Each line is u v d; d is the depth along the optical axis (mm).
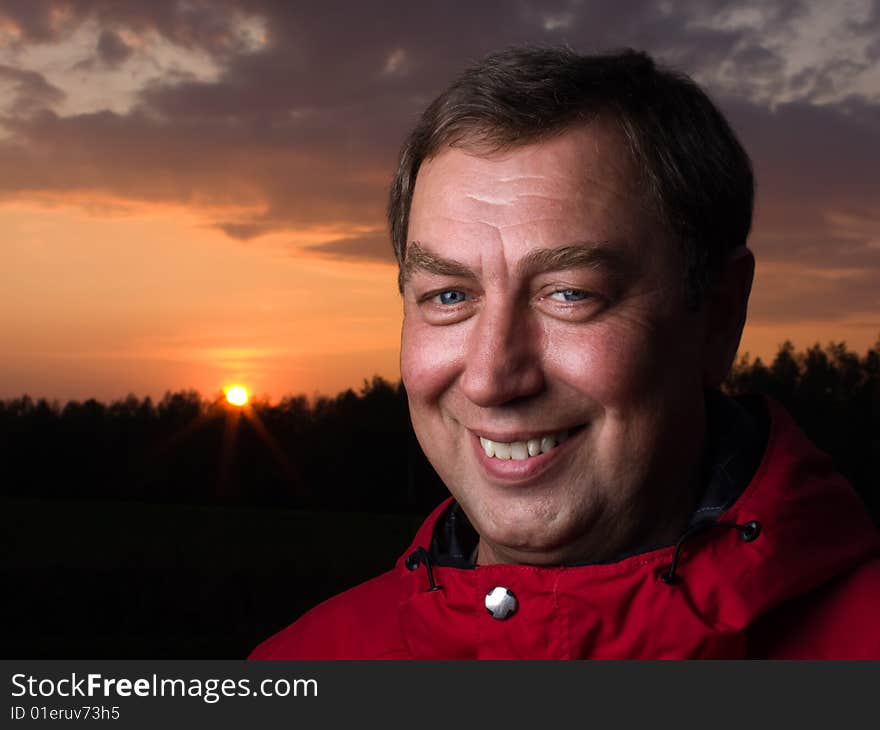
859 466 20812
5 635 13750
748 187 1361
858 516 1326
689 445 1300
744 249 1341
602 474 1206
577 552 1249
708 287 1275
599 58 1253
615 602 1148
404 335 1343
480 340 1174
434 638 1303
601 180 1174
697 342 1292
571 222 1152
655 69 1289
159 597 14820
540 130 1177
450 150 1229
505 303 1173
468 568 1272
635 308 1180
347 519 28141
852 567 1273
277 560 21109
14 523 26578
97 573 14680
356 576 16734
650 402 1193
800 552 1190
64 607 14398
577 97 1190
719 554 1160
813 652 1226
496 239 1168
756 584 1140
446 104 1247
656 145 1212
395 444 33656
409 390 1328
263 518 28156
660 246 1204
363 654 1583
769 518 1173
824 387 22094
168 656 12344
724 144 1303
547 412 1181
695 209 1238
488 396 1165
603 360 1154
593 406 1180
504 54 1250
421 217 1252
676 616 1127
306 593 16141
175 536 24672
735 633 1111
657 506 1267
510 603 1196
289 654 1700
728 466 1291
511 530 1229
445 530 1550
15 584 14203
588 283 1151
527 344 1174
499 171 1188
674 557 1137
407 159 1417
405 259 1397
